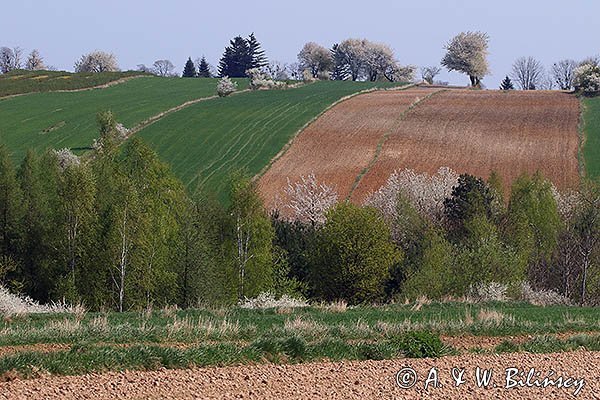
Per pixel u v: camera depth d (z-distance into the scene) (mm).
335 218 99688
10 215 87188
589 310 69438
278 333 43531
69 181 84312
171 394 28359
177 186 92188
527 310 68000
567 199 124375
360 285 98562
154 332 42062
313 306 67688
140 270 84375
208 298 84812
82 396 27547
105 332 41406
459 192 125625
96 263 84188
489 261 90250
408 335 40281
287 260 103125
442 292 88938
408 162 152500
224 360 35094
